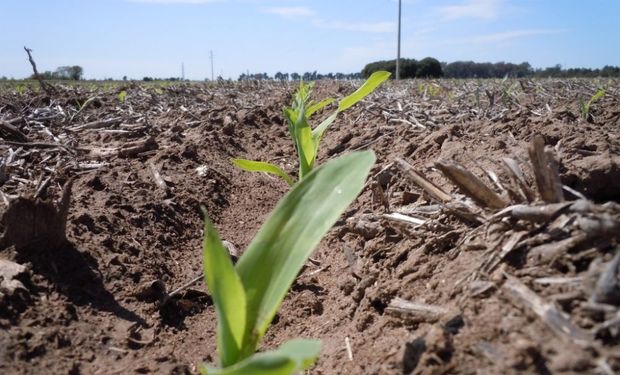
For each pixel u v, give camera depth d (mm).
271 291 342
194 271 661
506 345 304
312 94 2471
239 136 1419
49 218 523
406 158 913
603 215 339
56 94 1640
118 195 748
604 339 278
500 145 705
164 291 564
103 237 612
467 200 487
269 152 1351
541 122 830
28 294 469
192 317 565
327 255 698
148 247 663
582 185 476
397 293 438
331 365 425
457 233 449
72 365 421
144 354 468
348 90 2383
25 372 398
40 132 1034
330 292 596
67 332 455
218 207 899
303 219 355
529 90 1896
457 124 946
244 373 257
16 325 437
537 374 278
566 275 330
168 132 1240
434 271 429
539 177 383
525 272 347
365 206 755
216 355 498
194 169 997
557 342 287
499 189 494
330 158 1179
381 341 405
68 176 781
